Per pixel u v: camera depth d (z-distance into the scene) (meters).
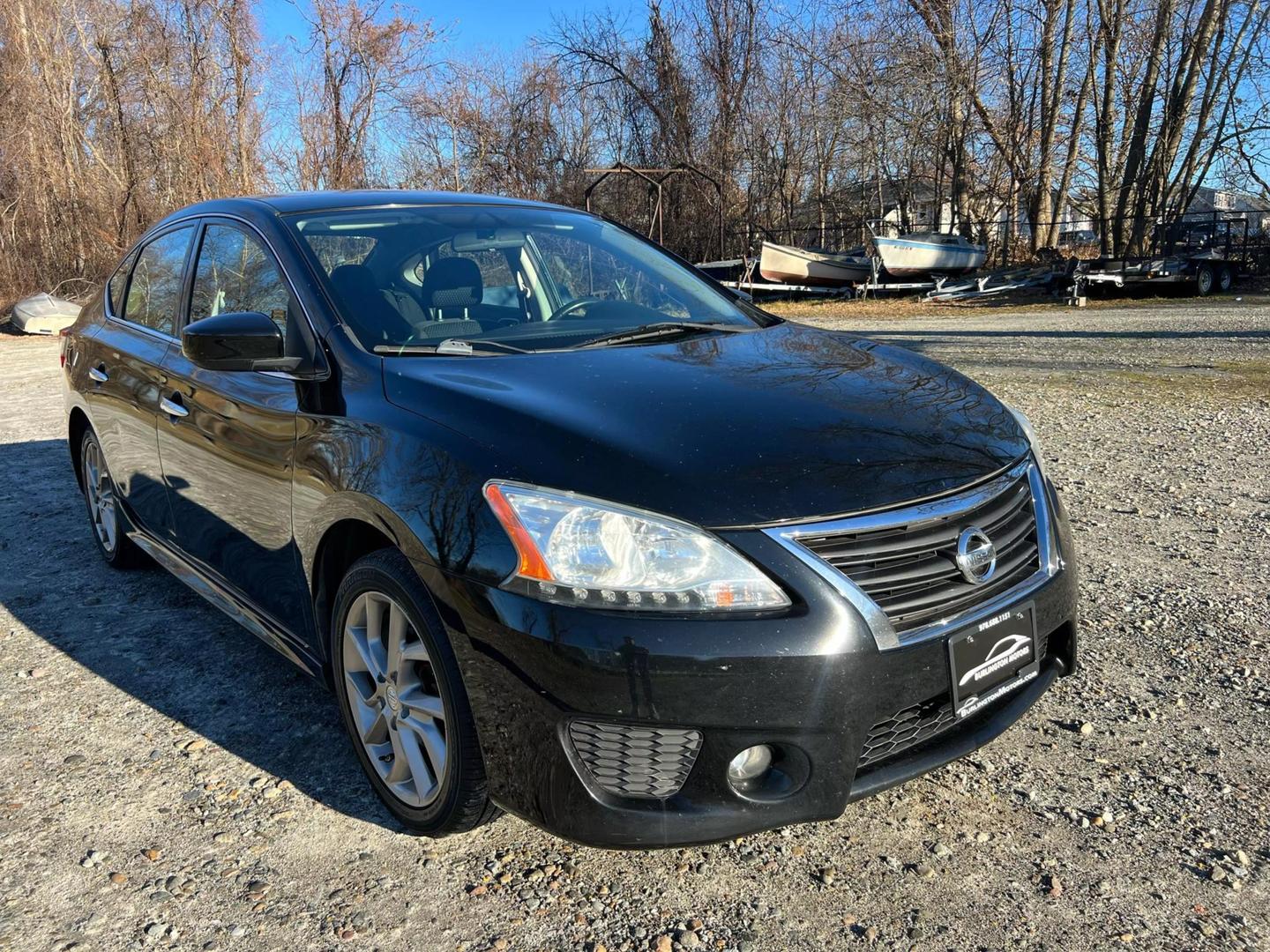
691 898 2.34
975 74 27.72
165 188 27.69
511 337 3.07
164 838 2.61
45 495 6.14
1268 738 2.95
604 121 33.72
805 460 2.28
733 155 31.53
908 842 2.53
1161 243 26.91
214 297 3.58
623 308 3.47
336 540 2.78
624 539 2.10
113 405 4.15
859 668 2.13
